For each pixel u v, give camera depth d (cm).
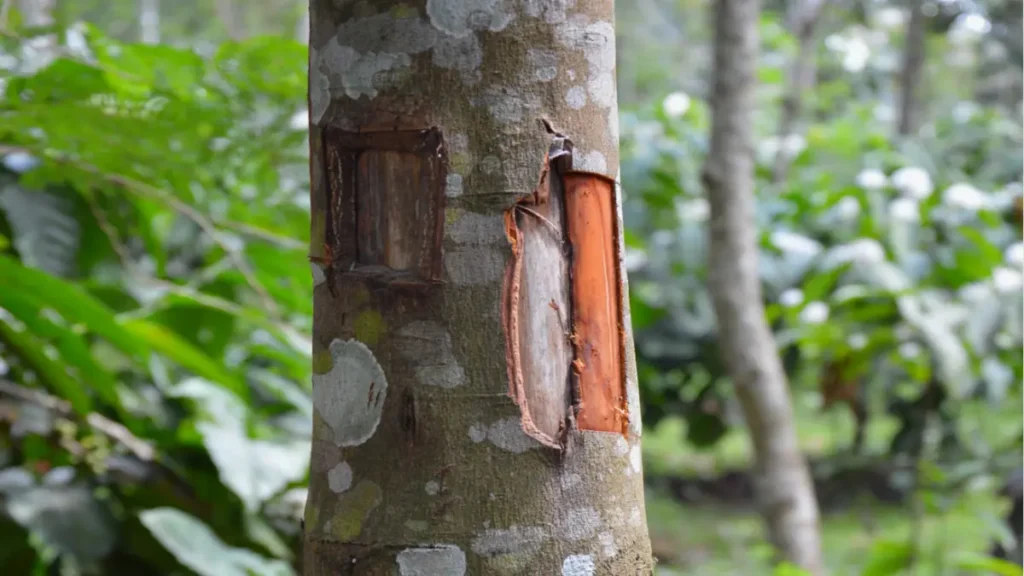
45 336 242
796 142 668
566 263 105
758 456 337
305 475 263
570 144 105
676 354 535
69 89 212
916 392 513
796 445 341
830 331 404
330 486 108
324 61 109
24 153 240
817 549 337
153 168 243
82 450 271
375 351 104
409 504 102
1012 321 368
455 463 102
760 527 552
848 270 423
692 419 583
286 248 323
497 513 101
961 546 446
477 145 103
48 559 260
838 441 659
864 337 401
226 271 317
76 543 248
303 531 112
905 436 464
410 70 104
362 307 105
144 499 274
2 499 251
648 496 639
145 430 279
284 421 324
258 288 286
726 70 334
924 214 453
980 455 432
